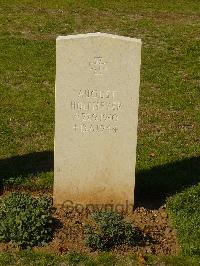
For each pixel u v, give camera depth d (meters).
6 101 13.20
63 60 8.58
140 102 13.48
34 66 15.27
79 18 19.42
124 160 9.16
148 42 17.39
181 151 11.32
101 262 8.30
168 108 13.25
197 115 12.95
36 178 10.21
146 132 12.08
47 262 8.26
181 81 14.73
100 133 9.00
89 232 8.59
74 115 8.88
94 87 8.76
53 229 8.80
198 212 9.27
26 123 12.22
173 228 9.07
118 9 20.61
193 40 17.59
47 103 13.20
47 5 20.58
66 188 9.30
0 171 10.34
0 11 19.70
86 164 9.16
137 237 8.72
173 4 21.58
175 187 10.04
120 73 8.70
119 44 8.54
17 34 17.61
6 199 9.19
